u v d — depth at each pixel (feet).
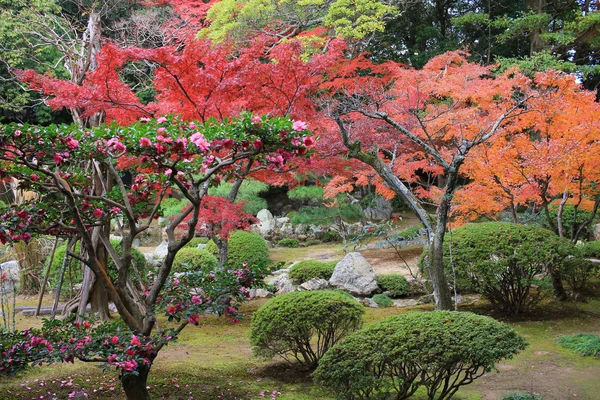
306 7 37.35
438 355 11.21
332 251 41.78
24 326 21.66
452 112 23.32
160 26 40.09
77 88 18.52
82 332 11.82
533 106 21.47
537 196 24.26
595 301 24.53
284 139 11.19
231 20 35.73
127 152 11.05
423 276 23.08
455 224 24.85
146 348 11.40
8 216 12.35
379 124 21.25
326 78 31.35
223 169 13.24
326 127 20.27
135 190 13.28
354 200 48.06
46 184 12.09
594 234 34.14
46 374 15.57
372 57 50.90
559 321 21.63
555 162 21.31
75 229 12.61
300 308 15.33
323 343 16.53
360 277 27.27
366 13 38.55
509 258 21.27
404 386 12.15
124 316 12.06
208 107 19.16
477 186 23.38
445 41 52.80
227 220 21.12
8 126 10.23
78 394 13.73
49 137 10.66
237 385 14.73
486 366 11.35
